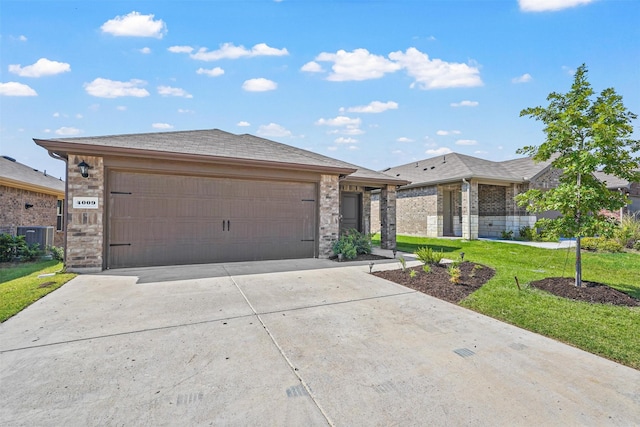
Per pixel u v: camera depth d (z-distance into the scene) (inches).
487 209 745.0
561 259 398.6
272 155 377.7
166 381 111.2
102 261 292.7
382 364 125.6
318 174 388.8
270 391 106.2
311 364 125.1
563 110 230.5
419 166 850.1
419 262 362.6
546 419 93.1
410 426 89.7
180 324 165.3
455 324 170.6
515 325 169.2
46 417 91.4
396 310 193.0
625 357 132.2
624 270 326.3
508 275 276.8
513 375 118.1
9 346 137.0
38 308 187.9
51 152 284.4
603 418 93.7
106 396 102.0
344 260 374.6
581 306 194.4
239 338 149.1
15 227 477.7
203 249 334.6
